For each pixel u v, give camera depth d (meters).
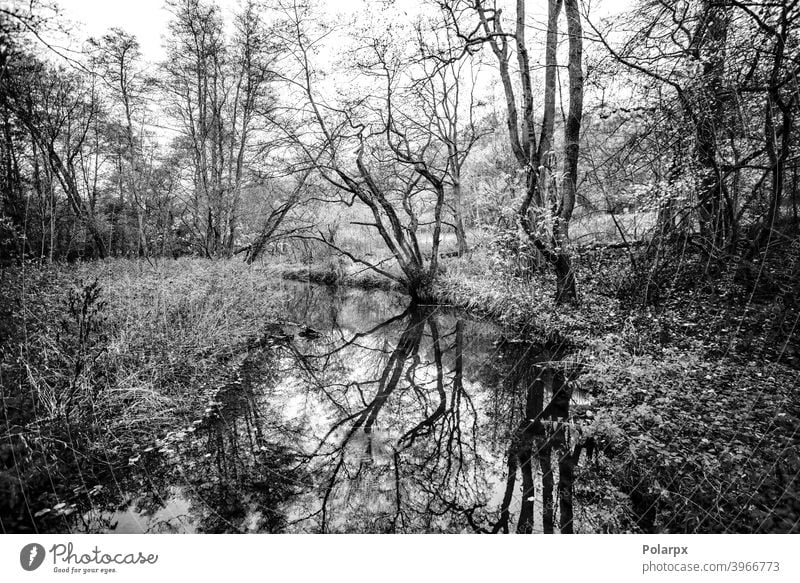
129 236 25.05
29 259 9.76
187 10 18.53
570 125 9.38
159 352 7.17
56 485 4.56
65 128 19.92
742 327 6.83
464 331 12.43
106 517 4.29
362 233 24.12
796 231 7.31
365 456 5.81
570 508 4.39
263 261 25.28
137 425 5.82
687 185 7.20
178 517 4.36
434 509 4.58
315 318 15.30
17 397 5.26
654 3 6.77
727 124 7.11
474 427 6.71
